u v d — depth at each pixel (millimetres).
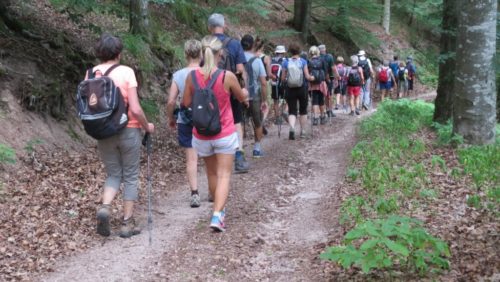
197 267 5145
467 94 9578
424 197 7023
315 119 14211
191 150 6977
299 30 26359
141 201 7254
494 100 9633
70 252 5461
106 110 5488
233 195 7527
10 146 7438
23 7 10523
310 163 9680
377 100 23000
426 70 32344
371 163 8383
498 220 6082
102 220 5695
